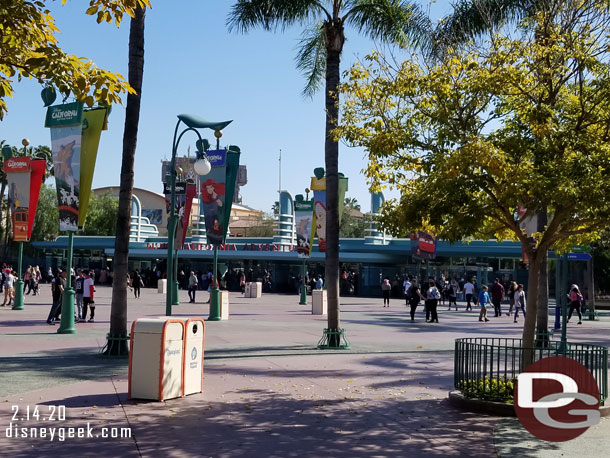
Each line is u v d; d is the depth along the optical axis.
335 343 17.48
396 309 37.66
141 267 67.75
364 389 11.30
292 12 18.09
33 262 73.56
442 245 53.00
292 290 59.31
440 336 21.77
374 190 11.58
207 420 8.61
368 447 7.45
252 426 8.35
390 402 10.14
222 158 24.67
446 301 48.59
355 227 96.81
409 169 10.91
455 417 9.10
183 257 62.84
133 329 9.88
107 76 7.33
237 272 61.12
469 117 10.49
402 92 10.61
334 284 17.62
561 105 10.66
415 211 10.18
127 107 14.91
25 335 19.27
